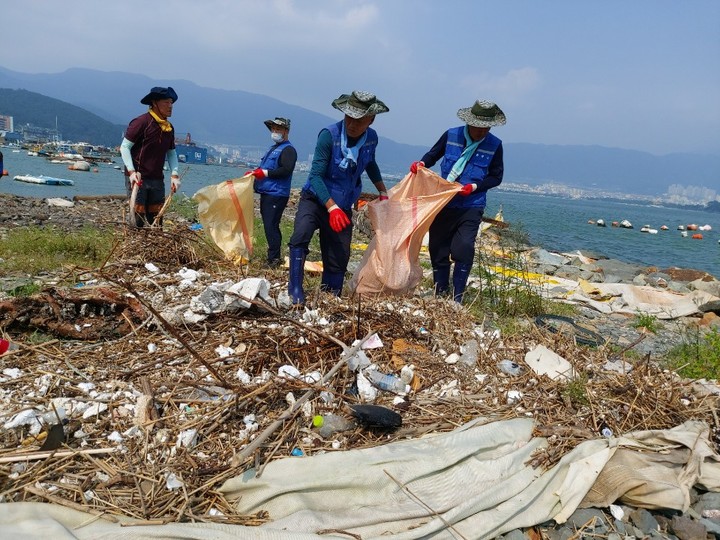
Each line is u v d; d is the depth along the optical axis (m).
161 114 7.34
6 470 2.88
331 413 3.70
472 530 2.88
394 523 2.84
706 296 10.17
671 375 4.75
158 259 6.48
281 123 8.13
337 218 5.32
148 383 3.60
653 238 33.62
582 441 3.67
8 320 4.32
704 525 3.09
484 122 6.34
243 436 3.38
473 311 6.75
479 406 4.02
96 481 2.89
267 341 4.36
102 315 4.59
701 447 3.59
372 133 5.71
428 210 6.25
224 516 2.77
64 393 3.60
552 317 7.10
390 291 6.12
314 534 2.62
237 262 6.96
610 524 3.14
